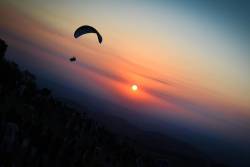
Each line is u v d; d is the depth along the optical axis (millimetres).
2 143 21562
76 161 28188
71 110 46781
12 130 23047
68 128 37969
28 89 40625
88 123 45094
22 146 22953
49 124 34500
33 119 31203
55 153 26312
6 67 40156
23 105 34594
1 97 32062
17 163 21312
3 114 25781
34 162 22906
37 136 26047
